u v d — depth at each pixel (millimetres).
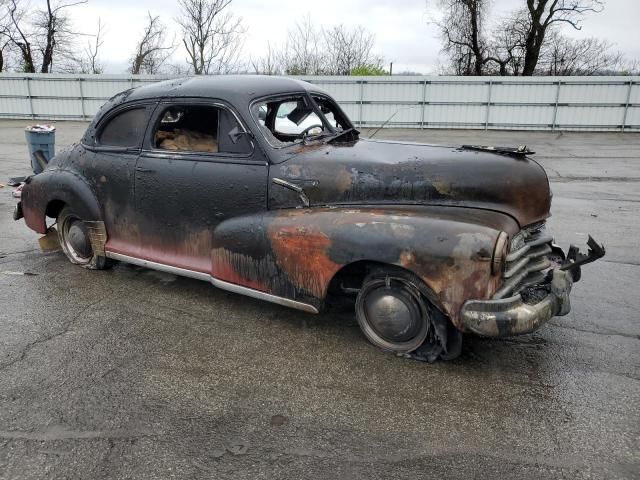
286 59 28516
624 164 11898
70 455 2504
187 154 4031
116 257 4605
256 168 3717
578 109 17938
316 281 3418
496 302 2922
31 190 5109
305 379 3180
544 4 29000
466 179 3336
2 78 21641
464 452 2521
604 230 6500
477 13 30172
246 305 4246
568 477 2348
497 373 3230
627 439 2605
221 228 3824
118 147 4434
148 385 3111
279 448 2557
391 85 18766
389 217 3203
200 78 4309
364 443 2592
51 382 3133
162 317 4039
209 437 2641
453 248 2945
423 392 3031
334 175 3520
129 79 20891
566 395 2990
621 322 3939
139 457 2492
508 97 18219
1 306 4223
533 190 3449
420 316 3260
